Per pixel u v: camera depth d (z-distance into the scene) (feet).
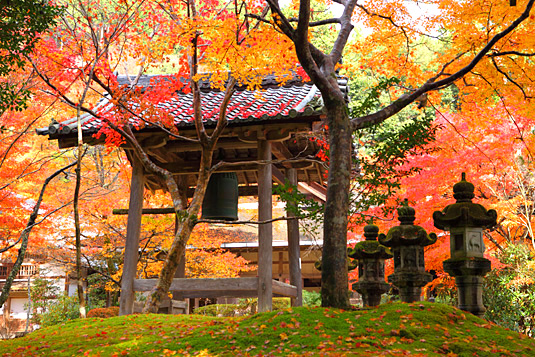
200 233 52.60
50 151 52.21
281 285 35.94
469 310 19.21
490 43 23.93
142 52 32.24
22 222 44.37
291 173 40.50
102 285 63.87
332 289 20.22
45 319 61.98
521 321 41.06
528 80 29.12
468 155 38.81
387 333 16.94
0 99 27.32
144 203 55.31
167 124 32.50
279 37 27.22
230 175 35.83
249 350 16.83
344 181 21.36
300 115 30.71
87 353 19.22
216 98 38.37
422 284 21.25
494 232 46.68
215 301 73.67
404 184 40.16
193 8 29.81
